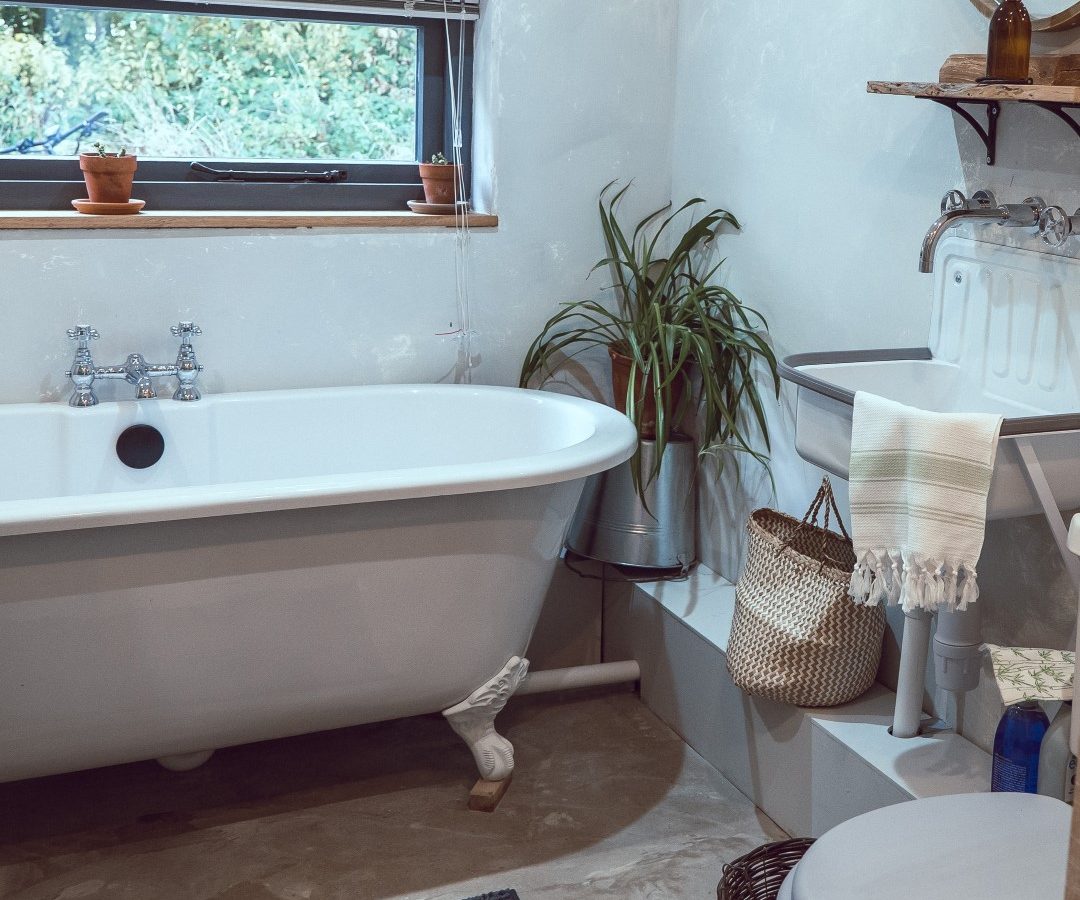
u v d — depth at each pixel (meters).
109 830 2.38
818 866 1.36
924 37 2.20
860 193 2.41
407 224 2.90
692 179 3.04
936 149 2.20
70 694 2.05
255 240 2.78
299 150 3.05
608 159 3.07
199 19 2.87
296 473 2.82
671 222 3.15
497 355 3.07
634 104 3.06
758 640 2.35
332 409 2.82
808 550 2.47
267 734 2.30
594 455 2.31
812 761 2.31
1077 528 1.01
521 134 2.97
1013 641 2.14
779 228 2.69
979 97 1.79
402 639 2.25
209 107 2.94
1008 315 2.04
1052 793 1.85
